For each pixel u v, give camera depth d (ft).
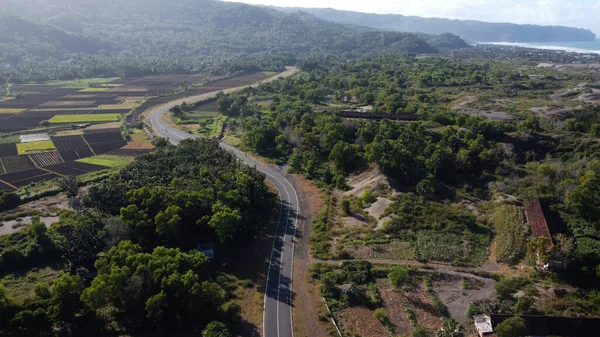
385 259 289.12
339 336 218.79
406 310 236.43
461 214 333.01
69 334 218.38
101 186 356.38
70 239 290.35
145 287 231.09
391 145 425.69
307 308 242.99
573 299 240.32
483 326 217.97
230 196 328.90
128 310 234.38
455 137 458.09
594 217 309.63
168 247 296.51
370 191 387.55
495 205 347.77
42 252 288.92
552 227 307.99
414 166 404.77
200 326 223.71
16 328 208.33
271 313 238.27
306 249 309.22
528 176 393.29
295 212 368.89
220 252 300.61
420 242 304.91
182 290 228.43
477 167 418.31
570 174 372.79
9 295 248.73
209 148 452.35
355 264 278.67
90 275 262.47
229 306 240.12
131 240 289.94
